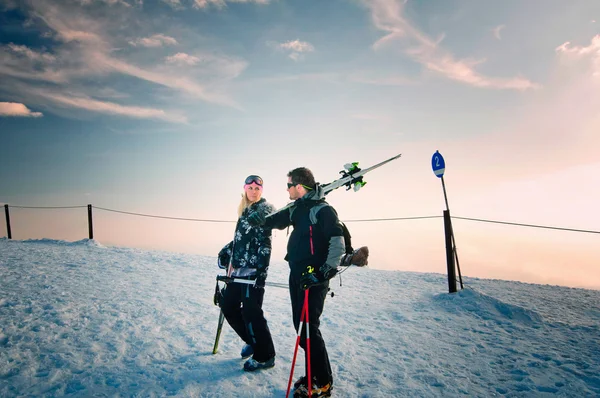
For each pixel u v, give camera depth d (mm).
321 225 2557
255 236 2977
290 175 2754
